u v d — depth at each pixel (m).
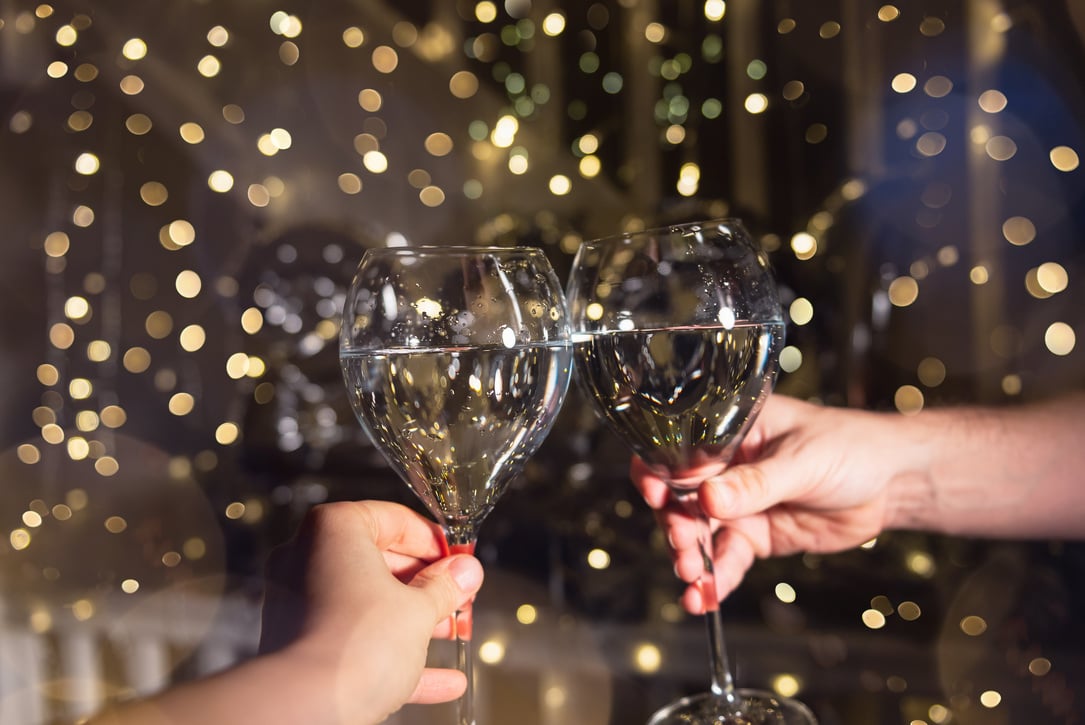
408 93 2.46
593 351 0.51
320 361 1.37
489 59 2.43
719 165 2.02
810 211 1.80
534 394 0.47
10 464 1.66
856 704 0.62
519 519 1.00
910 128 1.49
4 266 2.04
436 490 0.48
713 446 0.52
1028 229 1.23
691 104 2.05
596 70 2.32
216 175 1.85
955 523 0.74
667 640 0.72
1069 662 0.66
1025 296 1.26
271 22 2.29
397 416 0.46
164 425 2.03
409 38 2.45
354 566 0.45
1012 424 0.74
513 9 2.38
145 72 2.09
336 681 0.41
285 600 0.45
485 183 2.40
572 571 0.86
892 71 1.56
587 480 1.11
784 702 0.56
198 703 0.40
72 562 1.03
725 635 0.73
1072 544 0.88
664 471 0.53
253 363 1.43
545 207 2.35
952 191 1.42
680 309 0.50
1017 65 1.24
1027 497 0.73
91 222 2.00
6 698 0.72
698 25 2.06
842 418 0.71
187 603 0.88
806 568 0.87
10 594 0.94
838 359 1.40
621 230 1.65
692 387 0.50
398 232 2.43
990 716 0.60
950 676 0.65
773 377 0.52
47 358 2.07
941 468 0.72
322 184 2.38
